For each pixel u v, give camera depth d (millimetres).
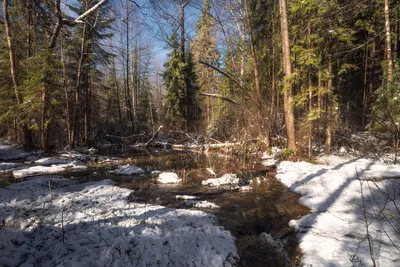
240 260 3520
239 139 13555
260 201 6113
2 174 9203
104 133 22000
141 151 16734
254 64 13164
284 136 14141
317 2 9141
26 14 6250
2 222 4027
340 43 10602
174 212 4984
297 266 3354
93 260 2998
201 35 18469
